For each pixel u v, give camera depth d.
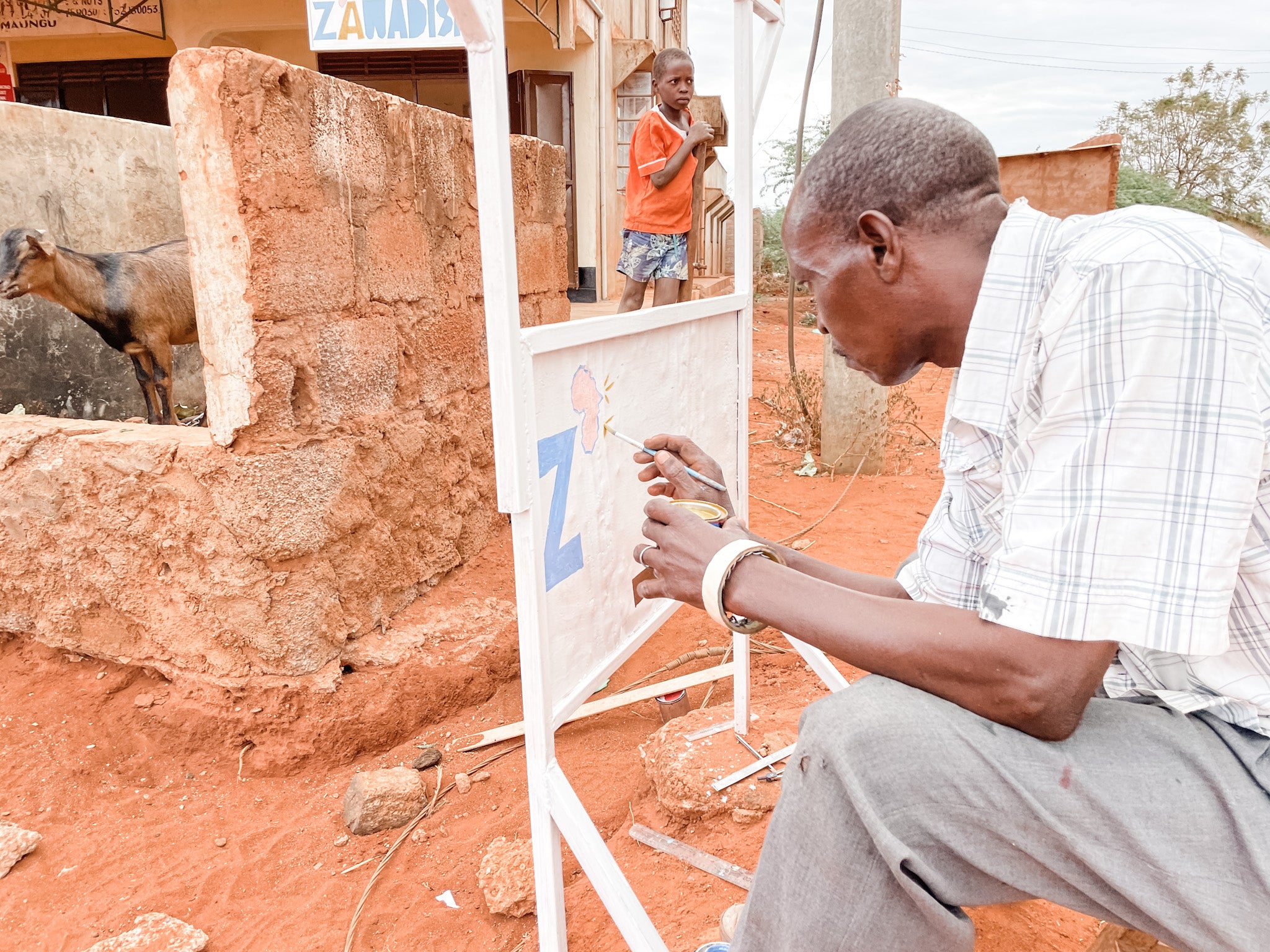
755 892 1.25
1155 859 1.10
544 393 1.56
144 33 11.25
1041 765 1.12
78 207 5.13
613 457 1.86
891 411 7.55
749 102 2.29
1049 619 1.04
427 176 3.58
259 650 2.86
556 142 11.95
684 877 2.22
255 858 2.47
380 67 12.47
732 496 2.53
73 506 2.93
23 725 2.94
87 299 4.82
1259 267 1.07
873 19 5.17
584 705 3.04
